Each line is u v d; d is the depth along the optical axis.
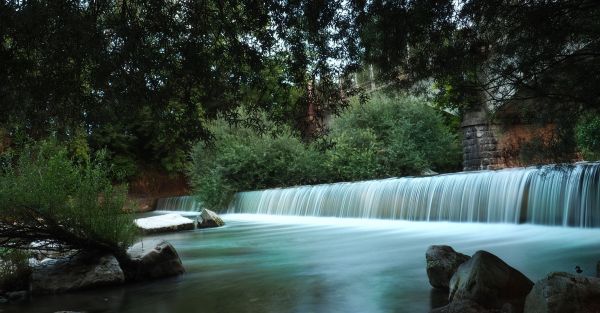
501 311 4.38
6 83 4.77
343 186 18.25
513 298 4.60
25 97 5.09
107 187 7.39
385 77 6.74
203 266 8.55
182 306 5.79
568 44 5.80
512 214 12.13
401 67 6.54
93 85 5.09
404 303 5.44
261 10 5.34
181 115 5.92
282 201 21.22
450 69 6.31
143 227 14.64
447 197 14.06
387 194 16.12
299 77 6.02
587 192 10.33
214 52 5.52
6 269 7.09
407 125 25.95
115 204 7.33
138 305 5.90
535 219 11.52
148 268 7.35
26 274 7.08
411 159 25.81
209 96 5.63
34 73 5.16
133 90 5.07
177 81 5.41
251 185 25.28
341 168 25.25
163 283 7.10
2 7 4.18
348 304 5.54
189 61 5.16
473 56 6.19
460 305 4.45
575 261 7.34
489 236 10.69
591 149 10.44
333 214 18.31
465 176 13.69
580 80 5.86
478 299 4.62
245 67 6.04
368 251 9.72
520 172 12.12
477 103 6.87
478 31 5.97
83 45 4.61
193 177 26.44
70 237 7.02
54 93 5.11
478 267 4.79
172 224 15.38
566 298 3.62
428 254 6.13
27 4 4.24
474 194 13.28
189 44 5.11
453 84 6.69
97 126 5.72
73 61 4.99
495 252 8.58
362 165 25.23
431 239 10.92
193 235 14.18
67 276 6.77
